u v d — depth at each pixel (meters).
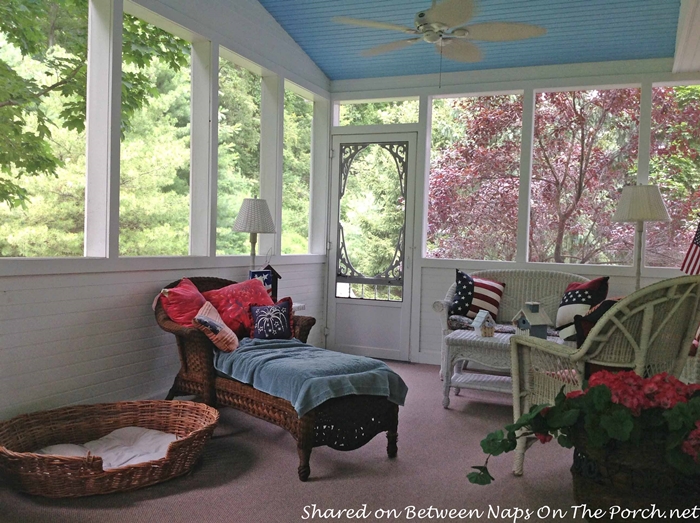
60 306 3.22
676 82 4.98
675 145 5.64
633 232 5.71
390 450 3.17
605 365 2.56
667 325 2.58
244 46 4.71
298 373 2.93
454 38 3.70
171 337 4.07
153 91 4.66
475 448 3.35
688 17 3.56
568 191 6.06
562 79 5.28
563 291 4.98
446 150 6.60
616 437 1.71
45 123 3.62
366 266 6.02
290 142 5.88
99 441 3.05
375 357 5.99
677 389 1.79
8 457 2.47
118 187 3.56
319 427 2.89
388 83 5.89
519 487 2.77
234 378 3.27
